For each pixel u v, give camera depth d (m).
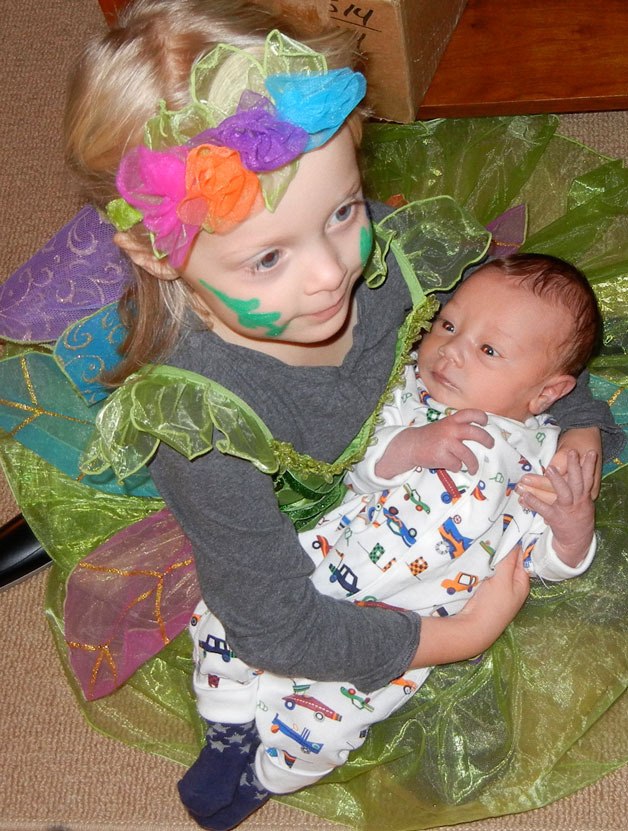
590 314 1.05
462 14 1.26
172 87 0.70
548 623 1.11
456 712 1.09
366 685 0.94
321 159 0.68
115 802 1.13
